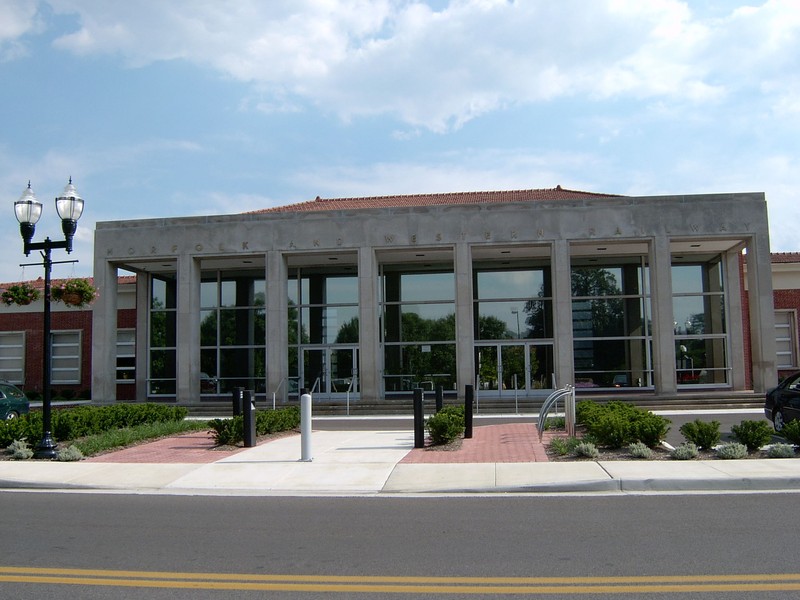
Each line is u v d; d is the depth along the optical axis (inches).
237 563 273.9
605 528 317.7
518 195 1253.1
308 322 1252.5
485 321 1229.1
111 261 1153.4
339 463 510.9
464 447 577.6
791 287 1288.1
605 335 1213.7
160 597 234.8
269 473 482.3
